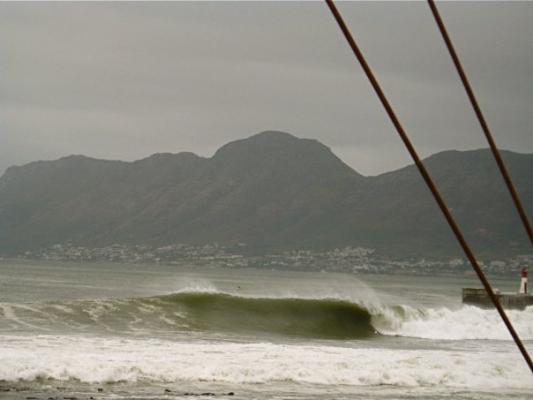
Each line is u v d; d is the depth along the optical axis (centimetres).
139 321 9425
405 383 6341
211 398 5350
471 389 6250
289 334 10075
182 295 10612
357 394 5784
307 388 5897
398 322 11256
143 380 5834
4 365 5697
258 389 5759
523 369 6956
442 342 10075
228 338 8862
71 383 5606
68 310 9369
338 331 10762
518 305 18138
